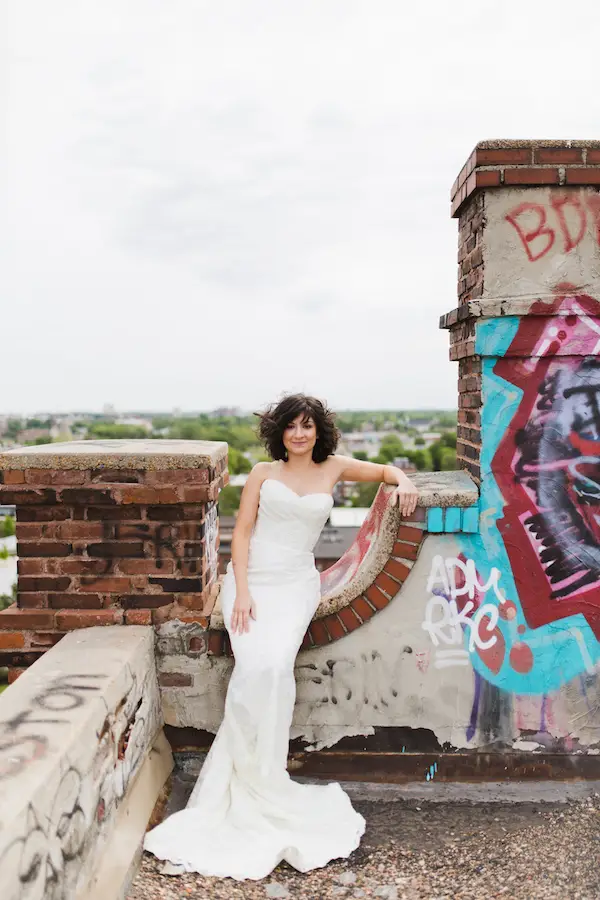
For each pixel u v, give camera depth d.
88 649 3.09
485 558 3.44
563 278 3.34
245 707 3.10
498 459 3.41
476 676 3.49
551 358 3.37
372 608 3.47
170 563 3.43
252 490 3.50
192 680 3.50
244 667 3.13
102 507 3.40
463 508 3.41
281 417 3.44
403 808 3.32
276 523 3.44
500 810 3.29
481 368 3.39
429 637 3.48
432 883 2.78
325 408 3.54
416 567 3.46
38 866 1.90
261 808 3.07
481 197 3.37
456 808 3.32
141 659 3.18
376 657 3.50
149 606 3.45
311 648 3.51
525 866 2.86
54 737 2.22
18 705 2.48
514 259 3.35
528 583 3.45
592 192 3.33
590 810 3.25
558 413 3.39
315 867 2.86
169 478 3.33
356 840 3.01
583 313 3.31
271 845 2.90
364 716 3.52
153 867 2.79
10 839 1.73
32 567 3.43
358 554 3.89
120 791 2.78
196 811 3.02
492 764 3.51
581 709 3.48
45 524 3.42
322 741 3.54
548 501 3.41
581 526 3.42
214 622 3.44
